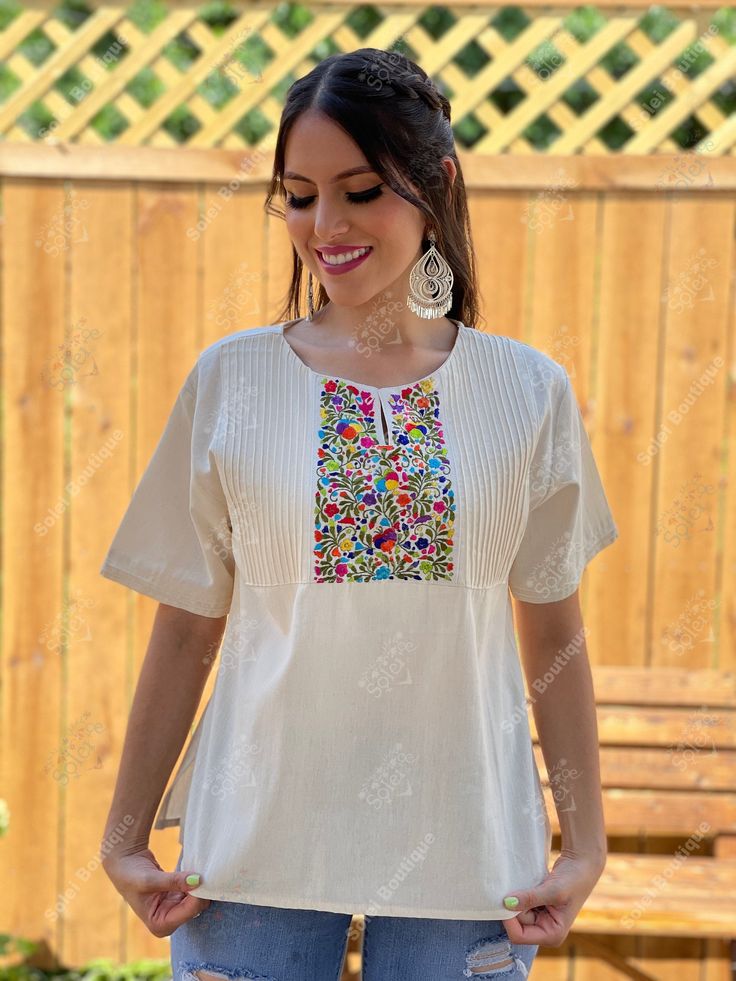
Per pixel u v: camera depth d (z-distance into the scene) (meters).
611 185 2.83
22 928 2.97
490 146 2.88
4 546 2.92
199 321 2.88
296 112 1.34
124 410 2.90
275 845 1.34
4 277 2.86
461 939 1.36
